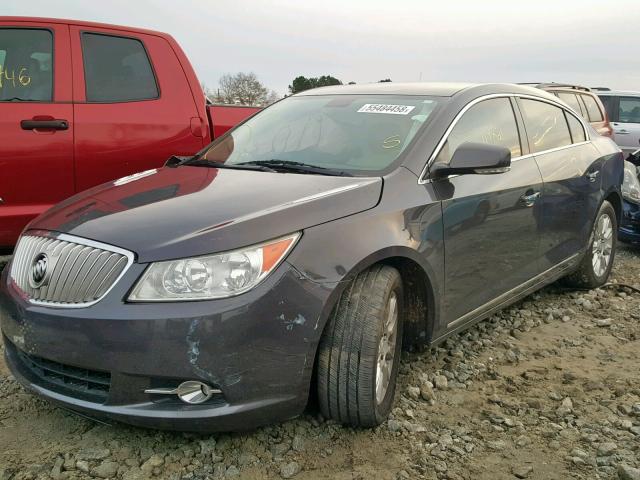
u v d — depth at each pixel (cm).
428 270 309
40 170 459
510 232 379
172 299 241
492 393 336
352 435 287
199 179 329
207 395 245
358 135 357
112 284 247
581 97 980
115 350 241
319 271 260
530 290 421
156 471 258
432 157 332
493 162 316
